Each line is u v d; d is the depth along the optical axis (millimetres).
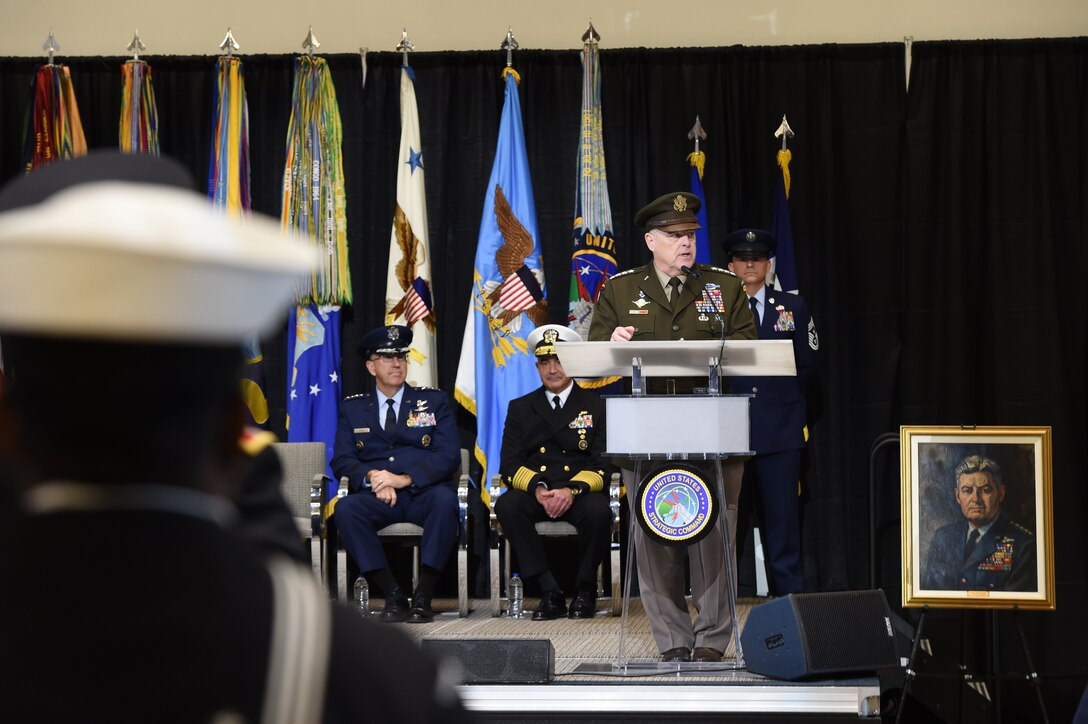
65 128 10438
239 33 11047
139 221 1012
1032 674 8125
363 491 9594
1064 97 10414
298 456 9820
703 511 6570
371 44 11031
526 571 9383
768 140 10547
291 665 1078
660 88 10641
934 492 8211
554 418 9797
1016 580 8102
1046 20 10688
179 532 1086
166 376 1083
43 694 1018
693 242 7180
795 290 10367
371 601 10234
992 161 10391
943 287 10352
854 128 10484
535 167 10734
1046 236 10273
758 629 6609
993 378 10281
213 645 1056
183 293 1038
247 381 10375
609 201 10508
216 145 10477
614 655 7473
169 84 10781
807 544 10305
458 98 10781
